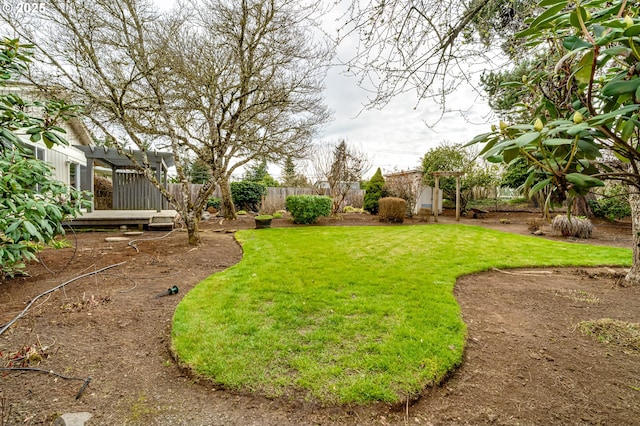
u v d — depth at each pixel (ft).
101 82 17.39
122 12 16.52
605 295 11.83
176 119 21.68
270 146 24.30
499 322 9.36
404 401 5.79
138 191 37.68
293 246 20.30
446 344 7.68
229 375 6.47
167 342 7.92
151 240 21.67
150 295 11.03
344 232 27.66
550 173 3.11
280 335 8.10
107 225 26.81
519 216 43.34
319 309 9.78
